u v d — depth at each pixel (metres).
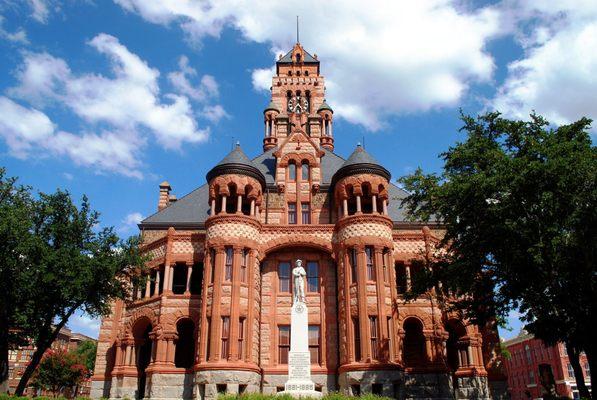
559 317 28.52
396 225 45.97
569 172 27.16
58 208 35.81
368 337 37.31
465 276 31.38
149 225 46.94
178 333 42.75
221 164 42.78
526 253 27.98
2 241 31.44
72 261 33.06
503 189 28.78
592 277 26.81
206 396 35.31
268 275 42.34
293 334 29.45
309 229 42.50
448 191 31.06
